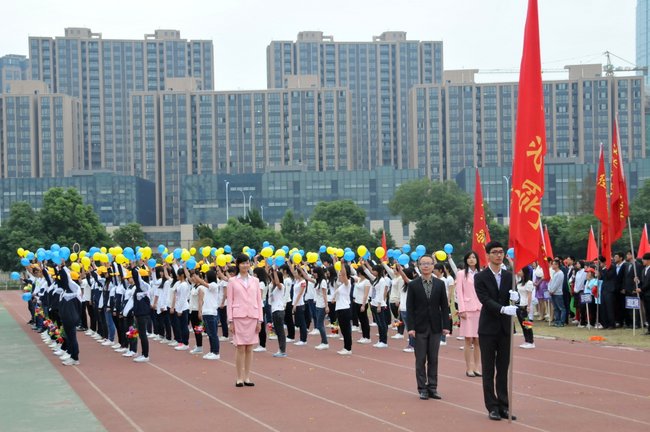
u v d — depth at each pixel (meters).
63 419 11.91
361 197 140.62
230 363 18.22
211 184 141.62
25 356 20.62
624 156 160.00
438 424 10.97
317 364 17.66
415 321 13.06
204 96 168.75
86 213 84.88
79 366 18.14
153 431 10.88
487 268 11.57
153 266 23.22
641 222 81.44
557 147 162.38
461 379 15.09
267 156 167.00
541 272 28.25
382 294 20.95
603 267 25.05
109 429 11.09
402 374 15.97
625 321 25.39
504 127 165.50
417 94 169.00
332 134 167.00
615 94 161.00
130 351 19.91
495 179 134.00
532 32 11.70
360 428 10.78
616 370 15.96
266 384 14.80
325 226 97.56
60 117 169.00
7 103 166.38
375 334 25.20
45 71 196.62
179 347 21.28
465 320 15.45
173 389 14.44
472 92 166.75
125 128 199.25
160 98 169.12
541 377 15.10
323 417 11.57
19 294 72.00
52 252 21.22
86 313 31.36
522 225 11.43
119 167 197.50
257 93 168.12
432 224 95.56
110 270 22.69
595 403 12.38
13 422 11.78
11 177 160.38
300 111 167.38
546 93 163.50
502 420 11.16
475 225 30.78
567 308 26.92
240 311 14.49
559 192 131.88
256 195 141.75
